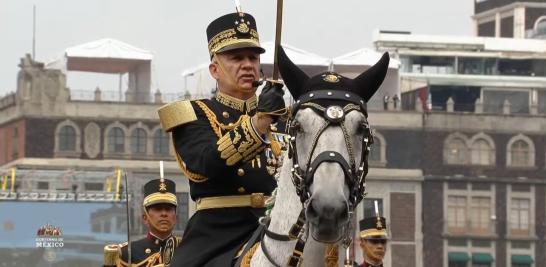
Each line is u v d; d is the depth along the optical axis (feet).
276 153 35.60
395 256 416.67
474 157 426.10
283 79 33.73
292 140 32.83
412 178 418.92
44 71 414.82
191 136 37.42
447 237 420.36
